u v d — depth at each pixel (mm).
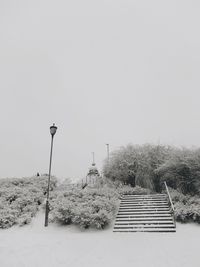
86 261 7020
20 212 12875
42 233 10539
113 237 9664
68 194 14445
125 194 16375
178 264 6531
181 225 11078
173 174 16109
